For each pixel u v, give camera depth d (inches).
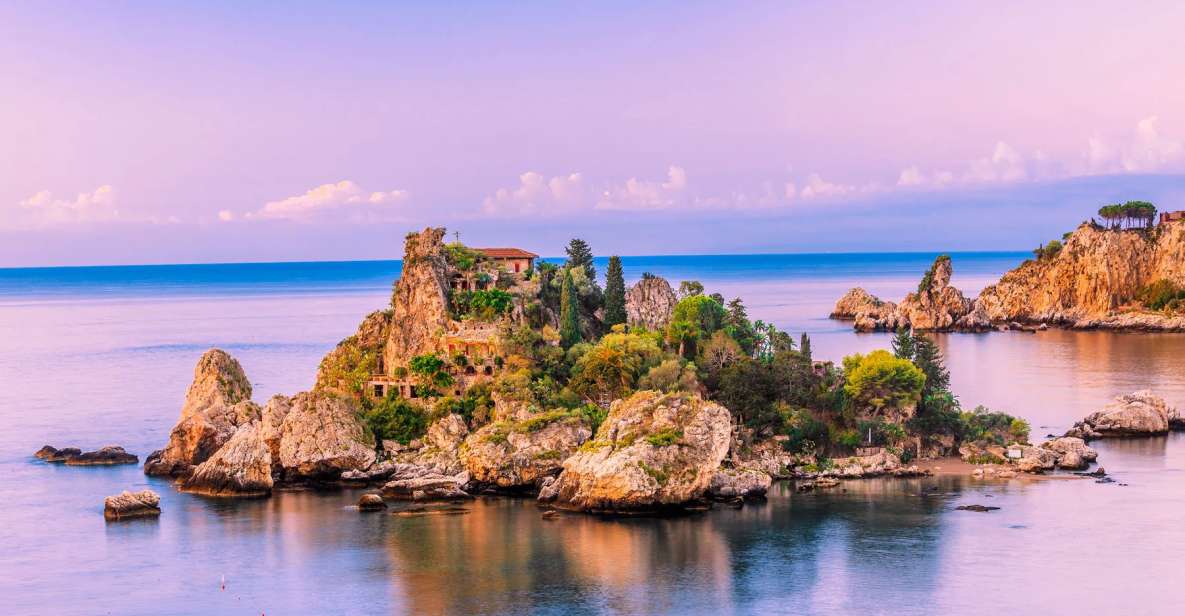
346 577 6102.4
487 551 6476.4
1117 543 6496.1
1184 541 6520.7
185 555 6540.4
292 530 6958.7
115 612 5733.3
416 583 5989.2
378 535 6811.0
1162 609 5516.7
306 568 6254.9
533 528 6904.5
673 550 6451.8
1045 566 6122.1
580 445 7755.9
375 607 5689.0
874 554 6348.4
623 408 7593.5
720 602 5664.4
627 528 6894.7
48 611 5762.8
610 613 5536.4
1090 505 7298.2
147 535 6943.9
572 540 6658.5
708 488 7411.4
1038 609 5536.4
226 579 6131.9
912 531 6761.8
